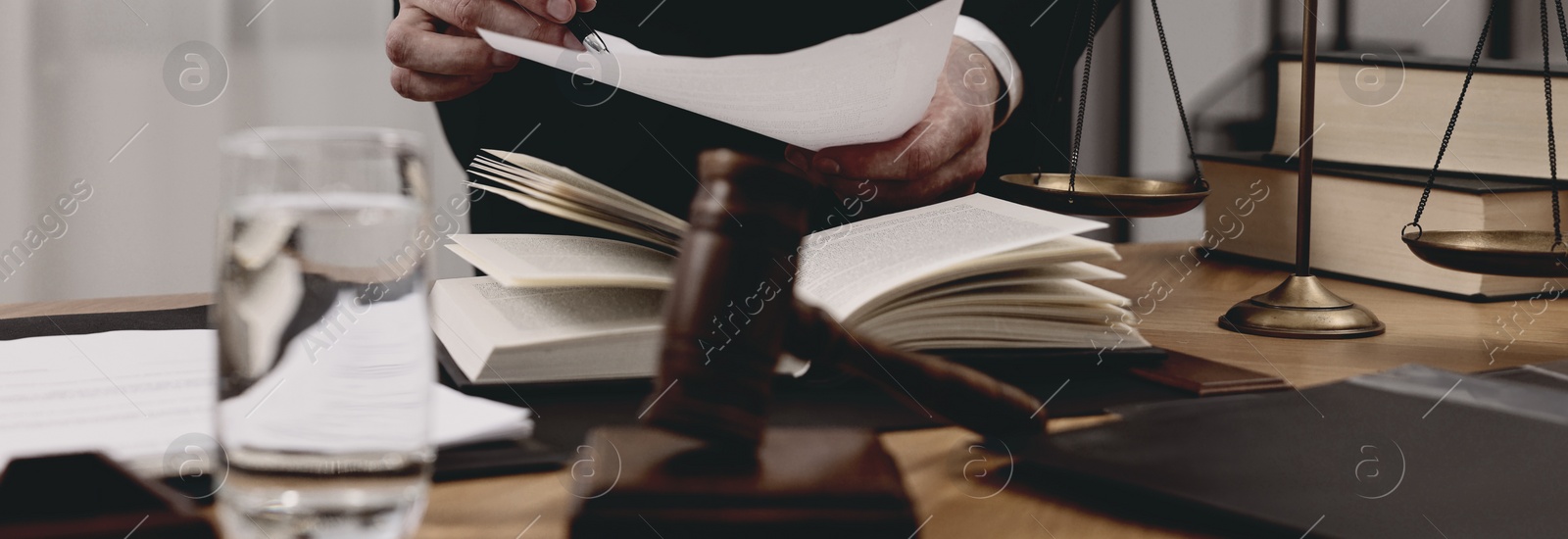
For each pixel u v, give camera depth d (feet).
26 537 0.84
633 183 3.72
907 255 1.66
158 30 4.66
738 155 1.19
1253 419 1.40
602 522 1.01
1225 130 4.30
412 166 0.87
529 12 2.62
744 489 1.04
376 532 0.84
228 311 0.82
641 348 1.54
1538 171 2.50
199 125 4.74
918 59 1.83
